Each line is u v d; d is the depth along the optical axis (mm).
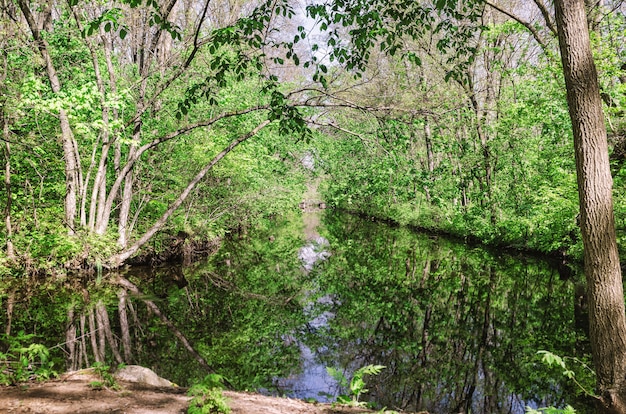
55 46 16109
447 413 7348
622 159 13305
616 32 13297
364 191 22453
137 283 16078
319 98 14328
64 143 15883
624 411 4629
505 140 22250
